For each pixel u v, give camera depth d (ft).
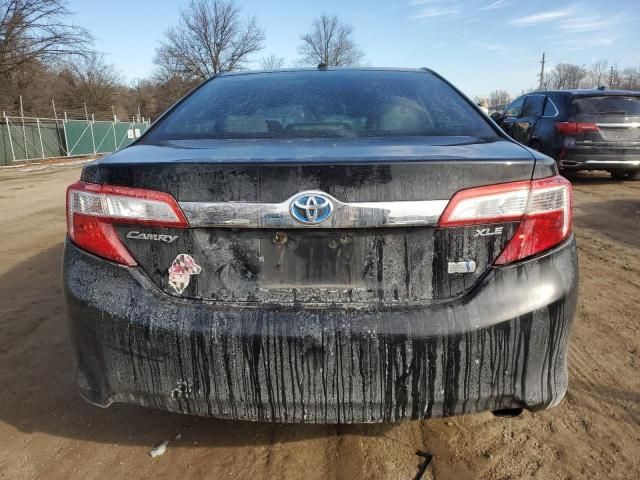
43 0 95.35
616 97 29.45
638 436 7.93
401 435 7.98
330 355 5.71
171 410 6.14
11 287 14.69
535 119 31.94
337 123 7.91
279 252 5.90
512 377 5.91
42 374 9.89
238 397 5.88
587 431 8.06
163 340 5.87
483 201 5.81
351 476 7.15
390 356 5.70
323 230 5.82
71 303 6.20
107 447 7.84
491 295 5.82
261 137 7.55
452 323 5.72
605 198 26.76
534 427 8.16
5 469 7.39
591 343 10.87
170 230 5.94
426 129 7.74
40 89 138.72
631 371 9.76
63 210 28.66
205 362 5.83
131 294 5.99
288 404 5.86
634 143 29.19
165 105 192.85
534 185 5.94
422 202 5.72
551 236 6.05
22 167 67.36
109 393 6.23
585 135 29.07
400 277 5.89
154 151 6.78
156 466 7.43
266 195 5.73
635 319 12.05
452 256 5.87
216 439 7.98
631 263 16.28
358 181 5.68
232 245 5.93
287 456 7.57
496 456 7.51
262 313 5.83
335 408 5.84
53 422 8.44
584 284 14.43
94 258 6.18
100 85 183.32
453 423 8.27
